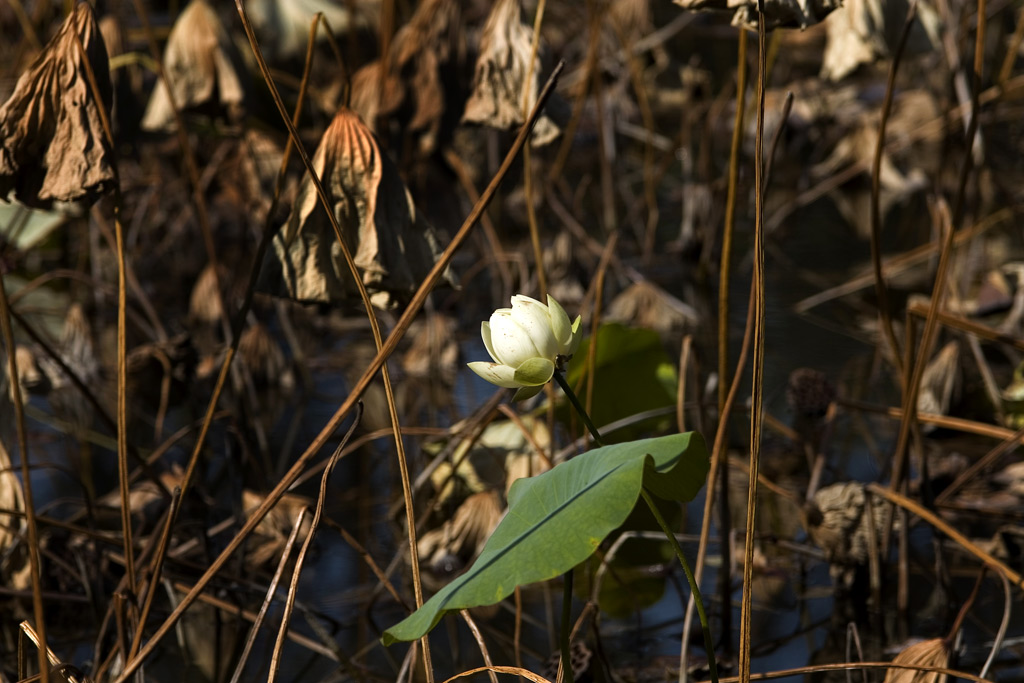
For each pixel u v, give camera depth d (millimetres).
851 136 10414
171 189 9320
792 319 7109
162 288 8203
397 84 5555
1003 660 4508
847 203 9945
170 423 5898
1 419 4762
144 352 6367
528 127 4082
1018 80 9070
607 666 4496
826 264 8266
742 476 5207
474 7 9383
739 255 8641
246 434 5293
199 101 5309
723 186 8914
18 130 4230
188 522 4824
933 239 7777
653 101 12336
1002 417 5375
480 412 5234
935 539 4707
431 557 4902
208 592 4793
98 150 4242
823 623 4660
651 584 4828
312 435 5652
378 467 5344
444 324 6672
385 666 4586
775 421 5320
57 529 4887
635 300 7016
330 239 4336
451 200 7695
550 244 8734
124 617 4379
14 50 8234
